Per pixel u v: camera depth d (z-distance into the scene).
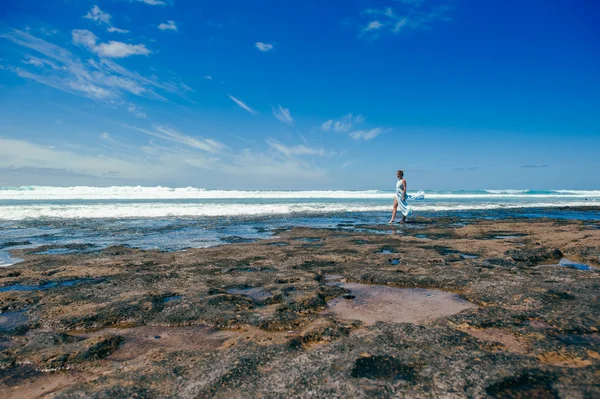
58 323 4.12
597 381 2.48
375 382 2.57
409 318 4.17
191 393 2.53
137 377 2.78
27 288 5.57
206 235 11.43
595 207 25.30
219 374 2.75
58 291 5.27
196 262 7.25
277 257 7.69
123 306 4.51
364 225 14.20
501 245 8.87
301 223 14.85
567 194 68.69
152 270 6.59
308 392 2.48
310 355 3.03
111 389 2.63
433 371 2.70
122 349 3.51
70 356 3.30
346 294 5.16
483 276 5.74
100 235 11.36
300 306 4.55
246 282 5.68
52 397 2.59
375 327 3.64
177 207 20.05
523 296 4.57
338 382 2.58
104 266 6.92
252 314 4.23
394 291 5.29
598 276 5.60
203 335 3.79
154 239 10.62
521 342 3.29
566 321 3.68
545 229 12.06
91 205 20.47
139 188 36.03
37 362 3.21
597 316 3.76
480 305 4.58
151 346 3.56
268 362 2.96
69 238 10.73
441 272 6.08
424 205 26.77
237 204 23.53
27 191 31.64
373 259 7.44
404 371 2.73
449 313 4.32
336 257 7.66
